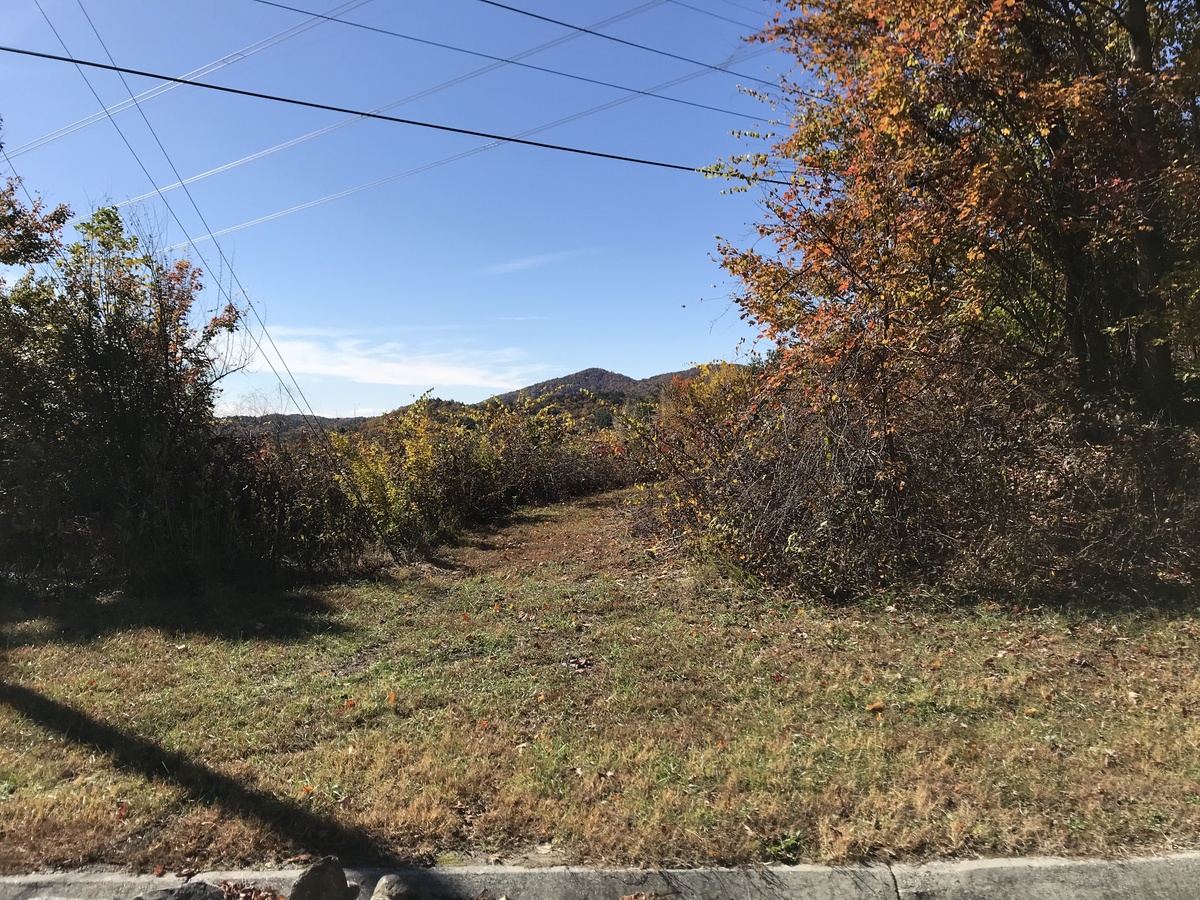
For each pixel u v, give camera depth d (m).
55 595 8.05
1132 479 6.80
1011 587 6.54
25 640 6.57
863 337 7.22
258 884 2.94
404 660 5.76
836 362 7.44
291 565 8.94
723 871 2.91
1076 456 6.91
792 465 7.61
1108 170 8.04
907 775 3.55
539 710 4.62
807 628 6.13
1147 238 8.16
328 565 9.18
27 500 8.38
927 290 7.95
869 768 3.62
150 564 8.25
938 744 3.89
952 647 5.52
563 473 18.17
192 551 8.34
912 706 4.43
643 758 3.84
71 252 9.09
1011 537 6.60
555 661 5.62
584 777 3.67
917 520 7.00
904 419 7.20
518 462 16.89
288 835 3.26
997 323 9.85
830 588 6.94
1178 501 6.70
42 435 8.78
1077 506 6.79
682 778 3.61
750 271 8.82
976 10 7.98
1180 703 4.32
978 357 7.37
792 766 3.68
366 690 5.11
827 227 7.92
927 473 7.04
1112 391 8.34
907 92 8.39
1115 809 3.21
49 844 3.22
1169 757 3.65
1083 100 7.64
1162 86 7.64
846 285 7.58
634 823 3.23
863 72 9.27
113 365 8.87
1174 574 6.48
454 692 5.00
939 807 3.26
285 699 4.97
